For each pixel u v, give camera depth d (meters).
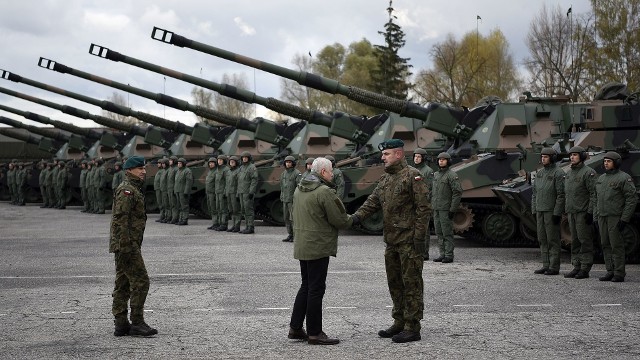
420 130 24.61
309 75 21.39
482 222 18.03
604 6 42.81
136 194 8.68
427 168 15.96
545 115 21.09
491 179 17.61
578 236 12.93
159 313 9.95
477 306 10.32
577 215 12.92
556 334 8.62
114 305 8.66
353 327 9.06
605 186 12.63
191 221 26.59
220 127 32.72
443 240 15.13
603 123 17.58
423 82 60.66
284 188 19.16
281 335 8.68
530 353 7.76
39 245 18.25
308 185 8.36
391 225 8.42
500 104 21.14
